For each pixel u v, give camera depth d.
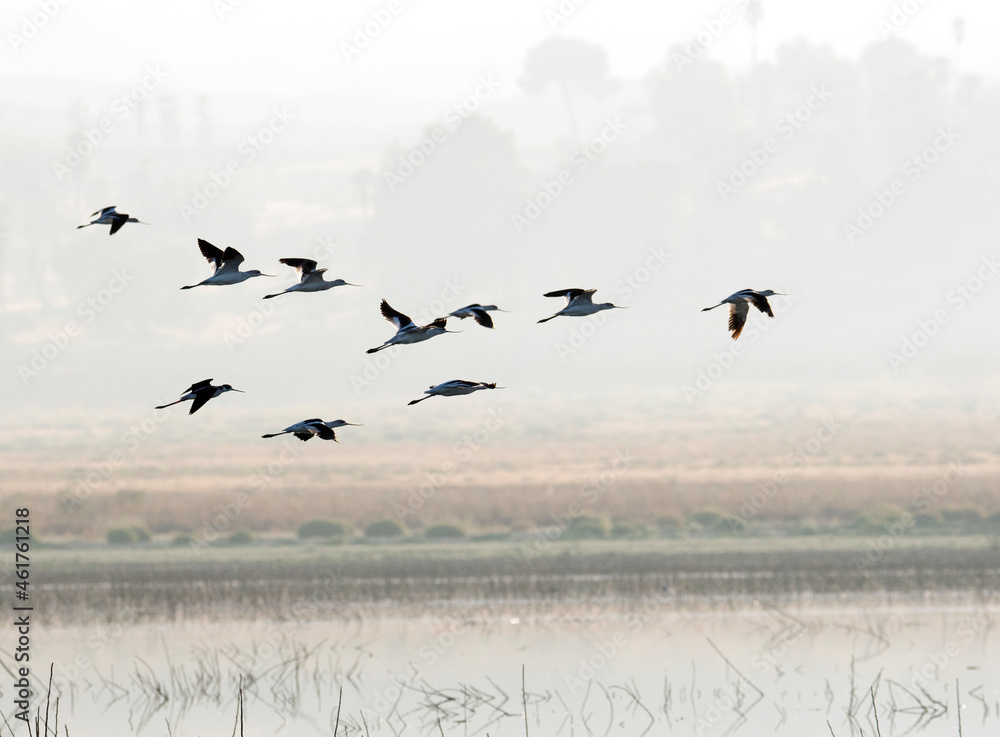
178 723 23.28
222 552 56.22
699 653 29.61
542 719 23.50
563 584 41.19
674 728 22.84
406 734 22.42
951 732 22.27
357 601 38.16
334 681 26.75
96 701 25.06
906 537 56.72
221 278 16.55
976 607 36.03
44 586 42.59
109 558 53.81
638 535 61.12
